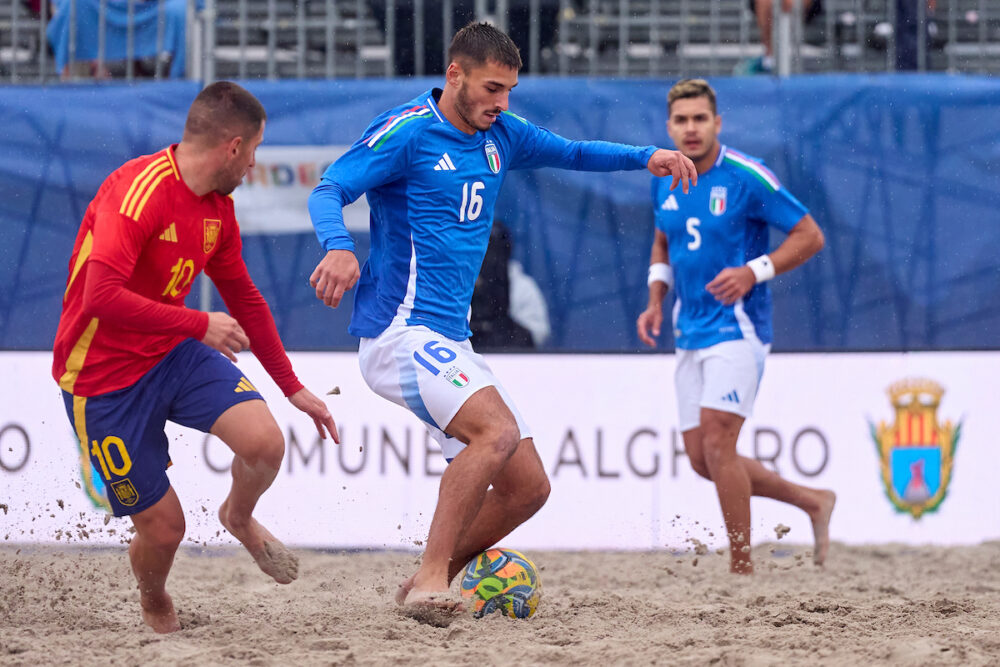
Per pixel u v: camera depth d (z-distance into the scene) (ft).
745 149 70.38
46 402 67.41
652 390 68.03
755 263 56.39
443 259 39.65
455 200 39.63
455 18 76.48
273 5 79.10
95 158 71.05
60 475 66.85
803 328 70.18
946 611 41.91
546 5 77.77
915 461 67.82
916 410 67.97
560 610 42.63
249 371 67.92
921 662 31.83
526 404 68.39
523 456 40.57
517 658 33.19
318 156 70.69
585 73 82.94
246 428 36.68
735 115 70.44
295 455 67.67
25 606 42.93
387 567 60.23
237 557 63.00
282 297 70.69
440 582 36.86
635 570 60.39
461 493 36.99
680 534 67.56
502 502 41.09
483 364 41.73
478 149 40.29
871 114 69.92
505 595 40.57
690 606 44.16
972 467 67.87
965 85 69.56
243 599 47.50
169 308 34.22
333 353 67.97
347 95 70.90
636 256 70.38
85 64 78.18
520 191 70.49
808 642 34.91
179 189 35.70
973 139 69.51
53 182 70.95
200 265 37.47
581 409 68.23
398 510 67.26
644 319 63.16
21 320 70.59
